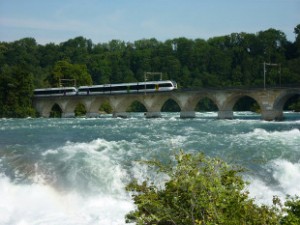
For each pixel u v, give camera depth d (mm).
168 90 107938
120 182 27703
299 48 179875
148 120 92500
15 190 26234
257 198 23906
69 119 107438
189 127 64438
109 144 38438
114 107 120062
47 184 27719
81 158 31656
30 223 20984
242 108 169500
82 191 26672
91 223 20875
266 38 197500
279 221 12461
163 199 12094
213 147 37562
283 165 29547
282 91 85438
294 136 44125
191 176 11758
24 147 39688
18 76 128125
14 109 124688
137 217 12219
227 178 12266
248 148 36188
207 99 188500
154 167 29125
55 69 154750
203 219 11375
